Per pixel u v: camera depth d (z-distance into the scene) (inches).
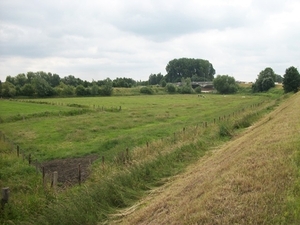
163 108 2367.1
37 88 4200.3
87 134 1224.2
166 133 1115.9
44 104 2721.5
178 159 632.4
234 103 2775.6
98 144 1028.5
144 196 459.2
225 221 261.7
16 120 1707.7
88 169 709.3
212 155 632.4
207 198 318.3
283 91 3678.6
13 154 805.9
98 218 391.5
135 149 767.7
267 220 248.1
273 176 321.7
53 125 1470.2
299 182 291.7
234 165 410.9
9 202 443.5
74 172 711.7
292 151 389.1
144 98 3892.7
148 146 780.0
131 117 1772.9
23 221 405.1
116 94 4837.6
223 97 3956.7
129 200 445.4
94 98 3929.6
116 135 1202.6
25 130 1339.8
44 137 1174.3
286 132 533.6
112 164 674.8
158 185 504.1
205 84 6855.3
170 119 1679.4
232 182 338.6
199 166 550.0
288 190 282.8
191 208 312.3
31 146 1013.8
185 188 408.8
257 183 314.5
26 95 4183.1
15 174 634.2
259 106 1776.6
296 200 264.7
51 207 415.2
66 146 1016.2
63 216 380.2
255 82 5132.9
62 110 2086.6
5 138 1085.1
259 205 270.4
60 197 478.3
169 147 733.3
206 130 959.0
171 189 445.1
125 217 389.1
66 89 4475.9
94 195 434.0
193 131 950.4
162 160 603.2
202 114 1865.2
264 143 486.3
